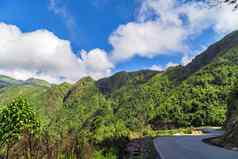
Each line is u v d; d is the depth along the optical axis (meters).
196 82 174.50
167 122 131.00
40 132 10.49
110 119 145.25
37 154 10.20
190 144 30.61
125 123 136.00
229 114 64.88
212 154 21.69
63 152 11.06
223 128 67.44
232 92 67.50
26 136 10.27
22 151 10.23
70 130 11.98
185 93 157.88
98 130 36.12
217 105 130.75
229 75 166.38
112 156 18.78
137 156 19.08
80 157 11.77
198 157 19.92
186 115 126.75
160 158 19.05
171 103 151.25
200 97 141.88
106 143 23.25
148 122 139.12
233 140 28.58
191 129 62.78
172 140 36.41
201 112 123.75
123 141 25.08
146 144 26.64
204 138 40.56
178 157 19.84
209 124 119.25
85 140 12.33
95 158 16.28
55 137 10.90
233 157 19.80
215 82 165.88
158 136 45.25
